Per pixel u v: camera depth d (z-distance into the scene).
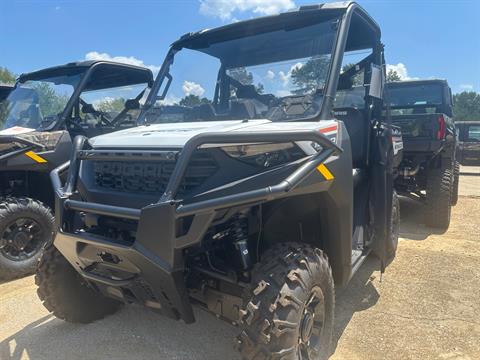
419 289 4.31
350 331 3.48
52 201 5.53
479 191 11.04
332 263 3.15
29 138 5.25
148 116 3.98
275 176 2.57
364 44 4.16
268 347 2.35
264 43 3.71
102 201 2.80
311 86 3.35
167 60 4.27
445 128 6.42
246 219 2.79
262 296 2.43
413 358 3.08
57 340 3.39
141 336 3.43
